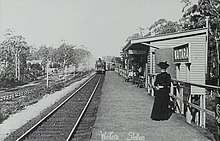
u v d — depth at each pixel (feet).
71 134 29.91
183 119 37.09
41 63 209.15
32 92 86.58
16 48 138.62
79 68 266.16
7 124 41.32
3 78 116.16
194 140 27.02
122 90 81.66
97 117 40.04
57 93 89.35
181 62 43.27
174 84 44.93
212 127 32.76
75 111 50.21
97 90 83.20
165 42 65.87
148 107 48.49
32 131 33.83
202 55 53.72
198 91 40.11
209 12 84.38
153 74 62.28
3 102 65.67
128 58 131.34
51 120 41.81
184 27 109.40
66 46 230.07
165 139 27.48
